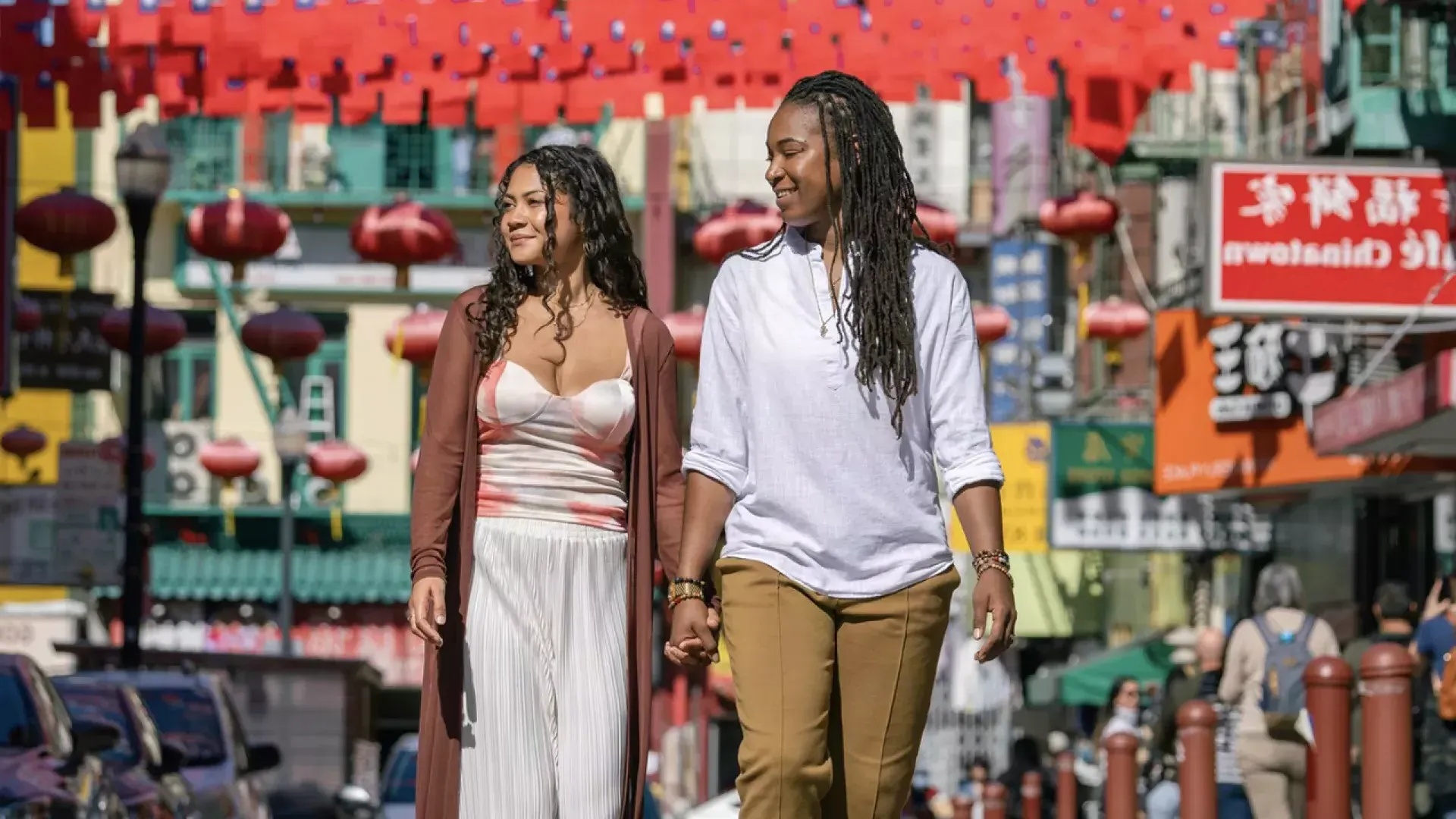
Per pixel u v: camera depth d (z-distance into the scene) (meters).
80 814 14.31
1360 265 23.59
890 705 7.80
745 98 17.80
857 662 7.79
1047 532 40.78
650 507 8.62
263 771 23.41
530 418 8.42
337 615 60.75
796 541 7.76
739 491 7.96
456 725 8.39
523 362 8.48
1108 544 40.50
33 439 38.59
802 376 7.80
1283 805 18.55
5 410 59.06
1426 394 21.00
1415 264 23.55
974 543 7.89
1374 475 28.92
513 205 8.58
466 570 8.42
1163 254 47.56
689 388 56.44
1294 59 35.88
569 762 8.38
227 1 17.86
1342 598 33.16
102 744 15.26
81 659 38.31
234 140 62.12
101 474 33.97
